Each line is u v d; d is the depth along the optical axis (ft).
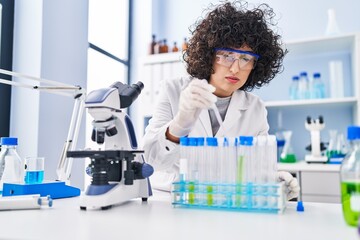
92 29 9.73
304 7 10.35
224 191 2.92
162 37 11.76
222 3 5.41
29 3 6.69
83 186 7.45
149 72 10.03
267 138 2.95
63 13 7.18
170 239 1.95
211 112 5.31
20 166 4.33
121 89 3.44
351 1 9.86
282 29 10.48
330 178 7.66
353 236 1.99
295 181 3.17
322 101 8.68
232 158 3.00
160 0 11.92
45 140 6.56
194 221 2.44
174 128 3.83
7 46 6.58
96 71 9.93
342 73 9.26
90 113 3.19
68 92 4.48
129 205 3.20
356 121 8.73
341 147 8.58
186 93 3.75
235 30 4.53
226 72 4.63
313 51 9.75
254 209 2.82
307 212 2.82
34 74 6.55
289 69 10.21
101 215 2.70
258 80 5.32
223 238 1.97
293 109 10.01
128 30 11.60
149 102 9.92
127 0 11.57
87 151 3.11
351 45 9.15
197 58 4.97
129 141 3.47
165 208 3.02
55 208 3.06
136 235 2.04
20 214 2.77
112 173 3.22
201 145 3.10
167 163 4.07
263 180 2.91
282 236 2.01
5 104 6.48
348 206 2.32
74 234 2.07
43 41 6.61
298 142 9.92
